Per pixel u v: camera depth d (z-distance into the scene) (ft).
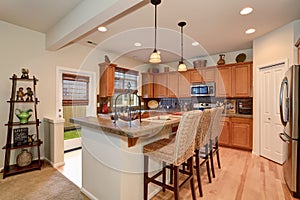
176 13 8.62
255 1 7.56
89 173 7.06
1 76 9.63
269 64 11.00
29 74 10.66
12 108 9.28
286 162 7.92
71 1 7.75
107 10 6.51
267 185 8.04
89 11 7.27
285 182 8.22
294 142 7.20
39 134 11.08
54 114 11.84
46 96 11.46
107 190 6.23
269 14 8.72
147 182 6.36
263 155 11.78
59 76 12.32
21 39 10.34
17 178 8.56
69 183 8.14
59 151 10.27
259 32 11.03
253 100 12.50
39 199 6.87
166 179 7.86
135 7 8.04
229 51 15.33
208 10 8.30
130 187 6.05
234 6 7.97
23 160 9.46
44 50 11.34
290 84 7.47
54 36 10.15
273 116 11.00
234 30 10.72
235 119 13.82
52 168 9.82
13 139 9.53
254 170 9.70
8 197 6.97
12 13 8.79
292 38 9.51
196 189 7.72
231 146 14.01
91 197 6.90
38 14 8.88
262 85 11.82
